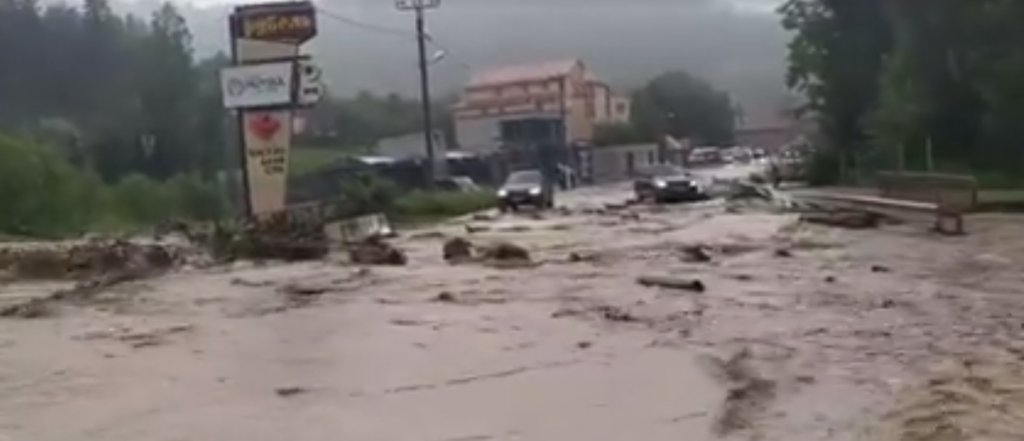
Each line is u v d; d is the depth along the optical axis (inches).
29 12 2283.5
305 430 313.3
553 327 494.3
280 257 970.7
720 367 391.5
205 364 419.2
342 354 435.2
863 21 2117.4
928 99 1691.7
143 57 2263.8
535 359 415.2
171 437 307.9
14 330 523.2
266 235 1024.9
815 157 2266.2
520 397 351.3
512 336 470.6
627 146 4365.2
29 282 802.8
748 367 388.5
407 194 1995.6
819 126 2258.9
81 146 2065.7
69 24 2294.5
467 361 414.0
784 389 350.6
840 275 679.1
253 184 1136.8
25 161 1544.0
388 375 390.3
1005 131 1534.2
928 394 329.4
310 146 3238.2
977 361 381.1
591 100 4591.5
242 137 1136.8
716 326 485.7
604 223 1342.3
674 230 1162.6
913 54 1712.6
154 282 760.3
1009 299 548.7
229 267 881.5
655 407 333.4
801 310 529.0
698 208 1630.2
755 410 324.2
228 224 1157.7
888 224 1091.3
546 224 1373.0
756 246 918.4
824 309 530.0
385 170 2463.1
